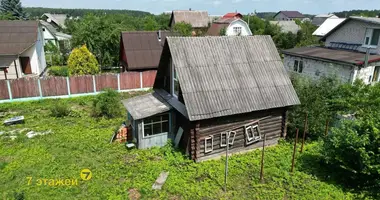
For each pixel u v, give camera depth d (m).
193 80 10.62
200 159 11.05
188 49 11.17
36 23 28.69
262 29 52.91
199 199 8.66
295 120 13.00
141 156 11.36
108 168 10.46
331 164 10.18
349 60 18.42
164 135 12.38
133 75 22.66
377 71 19.42
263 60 12.20
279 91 11.78
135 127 12.26
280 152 11.76
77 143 12.65
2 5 66.25
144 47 24.94
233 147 11.65
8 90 18.97
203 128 10.77
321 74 20.98
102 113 16.72
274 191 9.02
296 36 42.09
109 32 32.47
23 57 26.80
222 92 10.83
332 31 24.30
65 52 38.59
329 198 8.68
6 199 8.55
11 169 10.30
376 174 8.91
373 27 20.25
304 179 9.75
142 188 9.11
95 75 21.36
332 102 13.89
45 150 11.94
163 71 13.33
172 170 10.28
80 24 33.94
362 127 9.54
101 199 8.66
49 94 20.20
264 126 12.10
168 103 12.41
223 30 47.19
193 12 62.25
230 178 9.78
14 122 15.04
